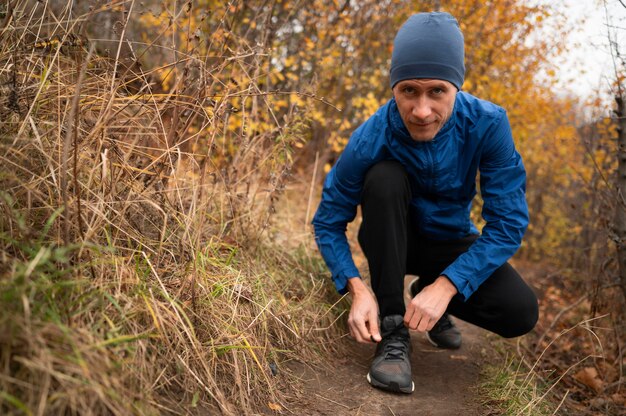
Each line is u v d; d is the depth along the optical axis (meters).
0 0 1.58
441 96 1.57
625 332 2.53
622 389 2.19
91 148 1.54
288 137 2.26
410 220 1.95
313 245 2.64
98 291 1.20
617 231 2.39
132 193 1.54
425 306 1.65
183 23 2.61
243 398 1.41
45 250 1.19
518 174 1.78
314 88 2.38
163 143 1.80
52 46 1.58
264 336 1.69
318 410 1.54
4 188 1.29
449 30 1.55
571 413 1.95
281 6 3.58
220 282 1.65
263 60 2.79
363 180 1.86
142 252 1.38
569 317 3.19
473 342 2.39
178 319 1.34
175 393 1.28
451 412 1.66
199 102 1.80
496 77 4.42
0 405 0.90
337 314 2.16
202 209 1.70
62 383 0.97
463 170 1.80
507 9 4.01
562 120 4.38
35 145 1.33
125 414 1.05
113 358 1.13
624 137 2.32
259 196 2.56
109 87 1.62
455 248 1.97
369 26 4.13
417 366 2.03
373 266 1.78
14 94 1.35
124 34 1.72
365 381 1.79
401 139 1.75
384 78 4.38
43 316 1.06
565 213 4.76
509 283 1.81
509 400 1.74
